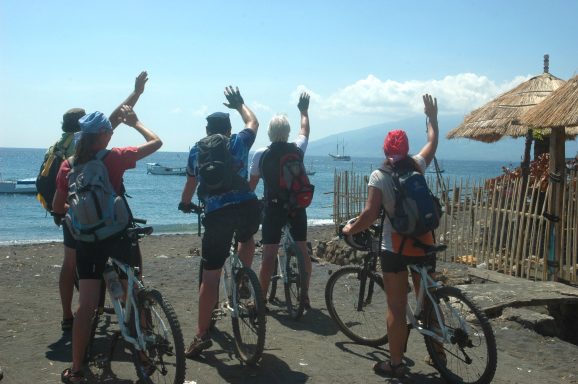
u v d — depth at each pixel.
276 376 4.45
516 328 6.08
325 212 36.28
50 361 4.66
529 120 7.88
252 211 4.70
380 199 4.33
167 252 14.71
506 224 8.75
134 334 4.11
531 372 4.91
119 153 4.26
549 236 7.83
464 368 4.38
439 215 4.40
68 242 5.04
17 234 24.53
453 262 9.73
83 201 3.92
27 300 6.88
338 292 5.53
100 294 4.64
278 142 5.74
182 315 6.27
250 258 5.09
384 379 4.47
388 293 4.49
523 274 8.21
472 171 180.88
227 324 5.76
